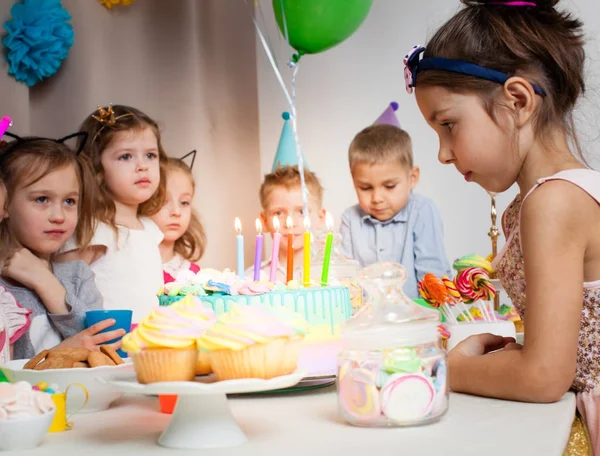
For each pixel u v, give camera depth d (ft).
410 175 8.20
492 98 2.96
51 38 6.47
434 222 8.18
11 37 6.25
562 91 3.05
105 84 7.47
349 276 3.89
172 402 2.64
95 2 7.38
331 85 9.75
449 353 3.05
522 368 2.63
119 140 6.81
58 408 2.34
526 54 2.97
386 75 9.56
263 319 2.09
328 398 2.79
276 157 8.96
